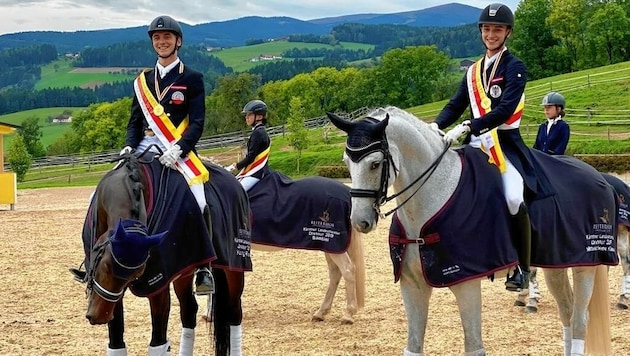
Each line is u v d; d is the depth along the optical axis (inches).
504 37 217.8
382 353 283.3
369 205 187.0
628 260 370.0
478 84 219.8
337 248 332.8
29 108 5861.2
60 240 641.0
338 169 1378.0
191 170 223.6
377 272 471.5
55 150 3157.0
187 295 231.6
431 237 198.1
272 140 2032.5
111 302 183.2
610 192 237.9
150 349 209.9
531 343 294.8
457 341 297.9
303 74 3307.1
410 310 205.3
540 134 333.4
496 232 201.0
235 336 253.1
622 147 1266.0
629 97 1771.7
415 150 200.4
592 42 2915.8
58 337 313.4
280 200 339.0
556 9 2965.1
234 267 236.1
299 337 311.1
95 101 5831.7
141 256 179.5
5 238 654.5
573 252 222.4
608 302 246.4
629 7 3002.0
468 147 214.7
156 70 235.6
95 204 207.8
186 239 213.2
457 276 195.6
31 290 425.1
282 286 434.6
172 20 232.8
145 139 235.9
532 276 353.1
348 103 3174.2
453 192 202.8
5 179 960.9
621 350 280.1
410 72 3078.2
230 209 237.1
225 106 2188.7
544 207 215.9
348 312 336.2
